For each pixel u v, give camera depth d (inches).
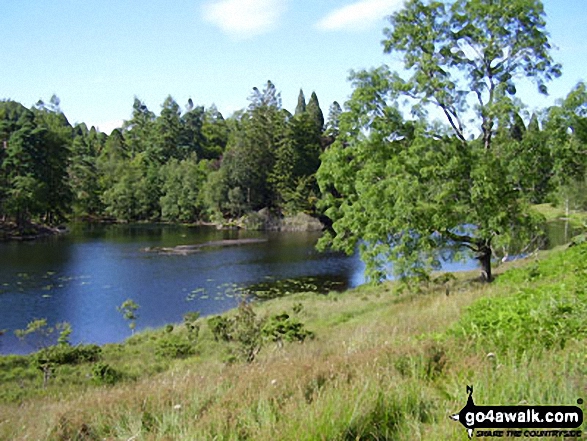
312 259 1712.6
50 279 1318.9
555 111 647.8
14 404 422.3
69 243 2101.4
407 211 700.7
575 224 647.8
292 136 3031.5
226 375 269.6
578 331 217.6
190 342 716.7
